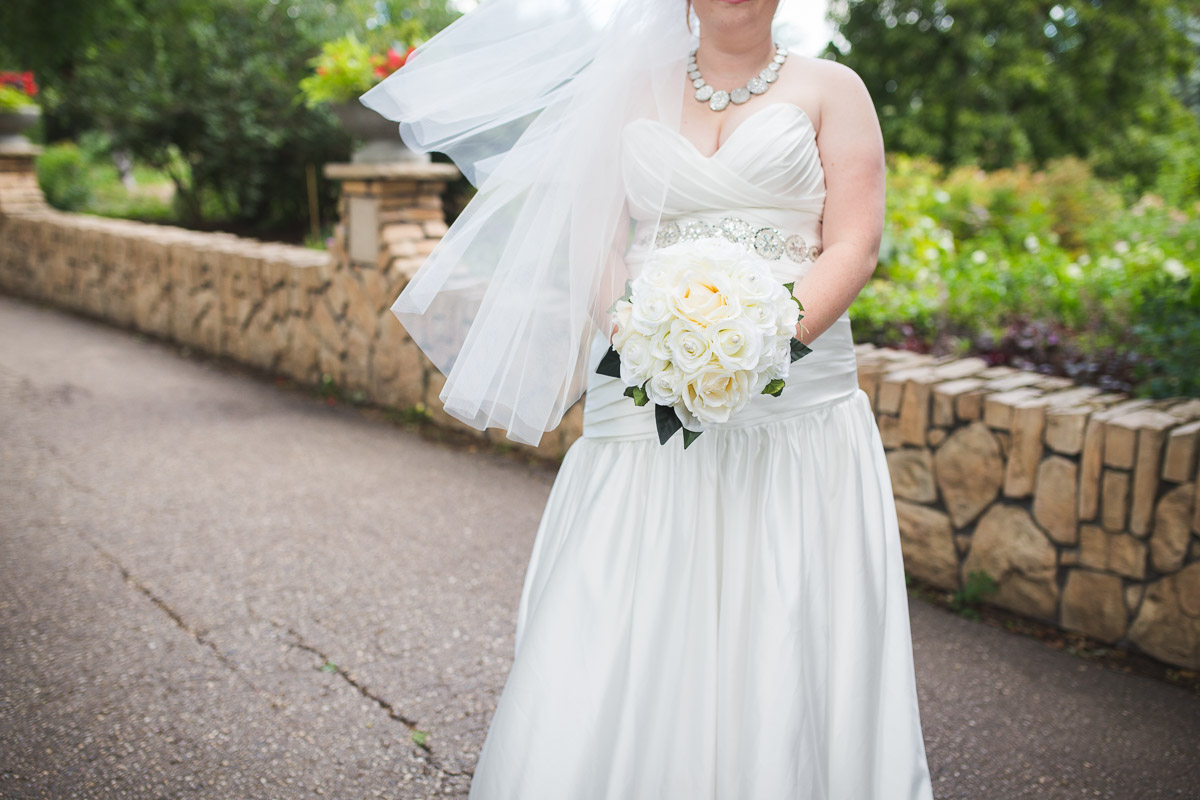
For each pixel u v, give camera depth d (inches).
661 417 57.8
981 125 634.8
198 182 503.5
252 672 103.9
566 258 65.2
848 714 64.0
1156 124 697.0
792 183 62.4
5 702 96.4
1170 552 108.3
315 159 471.2
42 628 112.1
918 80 660.1
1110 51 668.1
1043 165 641.0
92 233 304.0
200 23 458.3
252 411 210.2
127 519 146.8
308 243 408.8
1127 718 100.0
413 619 117.0
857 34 695.7
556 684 61.5
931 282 229.0
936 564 130.3
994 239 296.0
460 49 66.7
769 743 59.2
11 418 198.8
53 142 730.2
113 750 89.1
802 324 60.4
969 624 121.2
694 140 63.8
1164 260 235.3
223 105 451.8
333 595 123.0
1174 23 705.6
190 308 268.1
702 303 54.8
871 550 67.6
